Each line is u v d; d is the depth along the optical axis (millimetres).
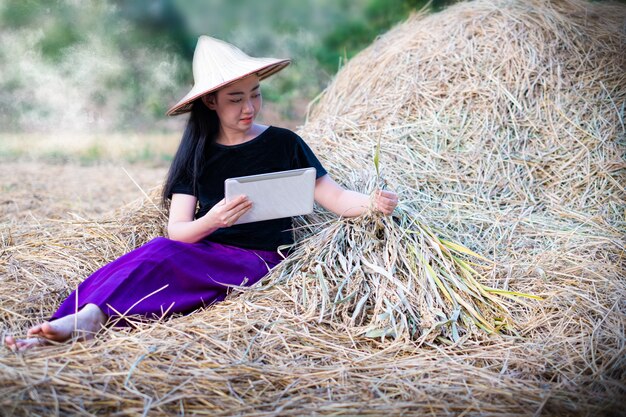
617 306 2744
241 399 2160
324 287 2783
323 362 2447
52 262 3236
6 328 2713
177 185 3084
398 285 2771
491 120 3863
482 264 3055
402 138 3854
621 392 2229
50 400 2076
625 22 4281
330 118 4156
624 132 3793
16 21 10023
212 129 3119
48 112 9195
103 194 5207
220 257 2912
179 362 2326
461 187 3613
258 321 2629
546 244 3268
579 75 4020
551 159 3729
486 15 4324
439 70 4109
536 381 2312
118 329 2605
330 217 3354
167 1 10508
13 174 5895
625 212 3500
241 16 10594
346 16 10195
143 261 2762
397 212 3064
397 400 2201
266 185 2779
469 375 2344
